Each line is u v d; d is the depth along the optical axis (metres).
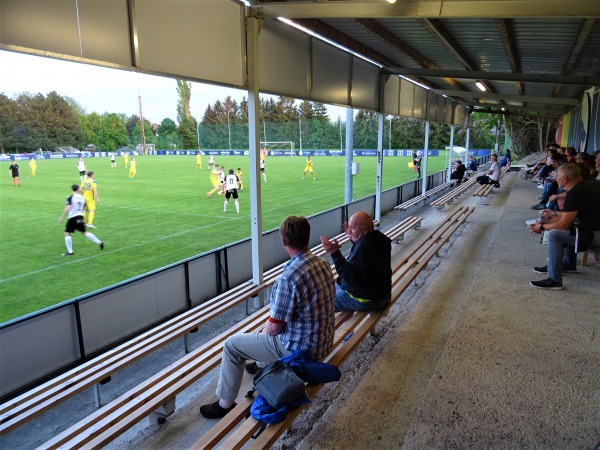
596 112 11.70
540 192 12.61
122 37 3.72
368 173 26.22
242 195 16.83
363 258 3.42
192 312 4.62
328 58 7.33
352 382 3.20
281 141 48.53
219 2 4.69
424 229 9.22
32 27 3.07
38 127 45.00
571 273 5.10
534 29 6.45
